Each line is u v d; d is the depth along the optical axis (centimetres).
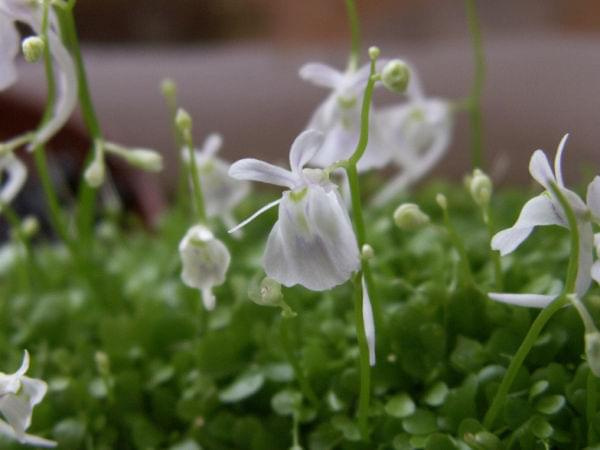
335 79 12
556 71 22
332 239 9
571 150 20
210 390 12
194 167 11
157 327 13
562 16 25
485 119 21
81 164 18
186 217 16
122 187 18
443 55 23
